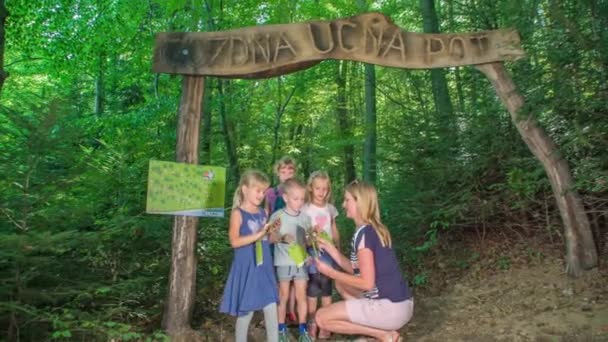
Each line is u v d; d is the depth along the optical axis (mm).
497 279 5566
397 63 4715
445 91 8391
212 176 4391
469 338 4215
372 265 3654
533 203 6445
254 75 4781
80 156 4801
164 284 4902
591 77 4898
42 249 3604
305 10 10523
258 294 3738
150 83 11055
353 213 3867
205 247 5285
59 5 12289
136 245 4777
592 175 5012
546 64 5270
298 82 11547
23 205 3730
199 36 4430
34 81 14695
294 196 4152
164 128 8500
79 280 4238
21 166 3764
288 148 12445
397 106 13375
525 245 6152
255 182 3830
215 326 4562
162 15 10625
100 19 11609
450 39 4828
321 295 4453
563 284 5082
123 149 6223
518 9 5227
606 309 4414
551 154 5164
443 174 6898
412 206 7160
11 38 12688
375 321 3695
